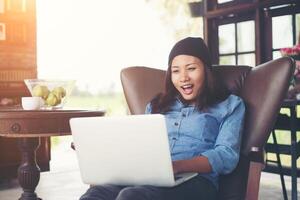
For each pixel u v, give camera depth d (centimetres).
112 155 148
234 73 203
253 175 165
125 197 139
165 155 139
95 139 148
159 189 148
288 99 295
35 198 255
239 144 173
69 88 259
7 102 414
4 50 421
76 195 360
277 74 185
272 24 446
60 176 443
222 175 179
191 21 552
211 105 180
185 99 186
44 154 437
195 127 178
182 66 179
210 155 163
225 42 490
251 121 185
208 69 182
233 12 471
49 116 216
